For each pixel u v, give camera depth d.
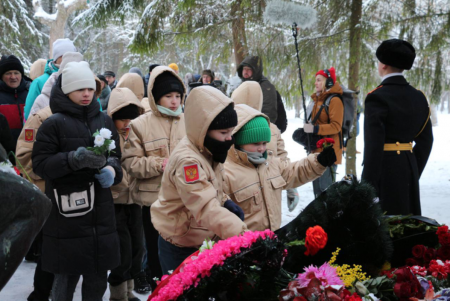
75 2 19.86
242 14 8.48
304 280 1.62
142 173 3.77
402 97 3.81
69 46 5.10
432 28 7.87
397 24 7.93
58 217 3.20
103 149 3.07
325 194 1.99
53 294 3.37
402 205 3.81
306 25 4.36
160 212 2.74
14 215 1.00
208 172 2.61
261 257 1.60
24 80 5.67
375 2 7.81
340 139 6.19
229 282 1.60
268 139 3.01
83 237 3.21
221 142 2.61
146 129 3.90
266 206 3.04
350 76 7.96
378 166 3.73
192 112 2.58
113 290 3.91
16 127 5.38
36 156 3.18
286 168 3.21
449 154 13.73
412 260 2.17
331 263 1.90
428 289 1.85
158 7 8.22
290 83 9.02
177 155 2.59
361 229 1.96
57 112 3.29
